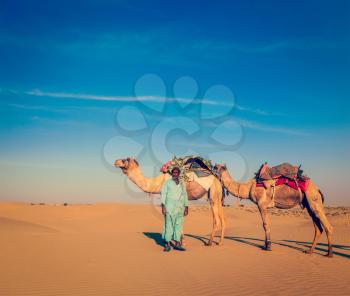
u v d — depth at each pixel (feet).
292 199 42.63
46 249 41.42
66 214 151.53
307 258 39.27
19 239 48.80
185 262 35.65
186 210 43.16
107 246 44.88
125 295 24.57
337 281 29.30
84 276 29.40
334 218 104.73
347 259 39.24
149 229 111.96
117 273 30.60
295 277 30.35
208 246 46.57
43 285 26.63
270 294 25.30
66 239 50.60
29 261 34.73
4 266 32.37
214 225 47.29
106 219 140.15
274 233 83.10
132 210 163.84
